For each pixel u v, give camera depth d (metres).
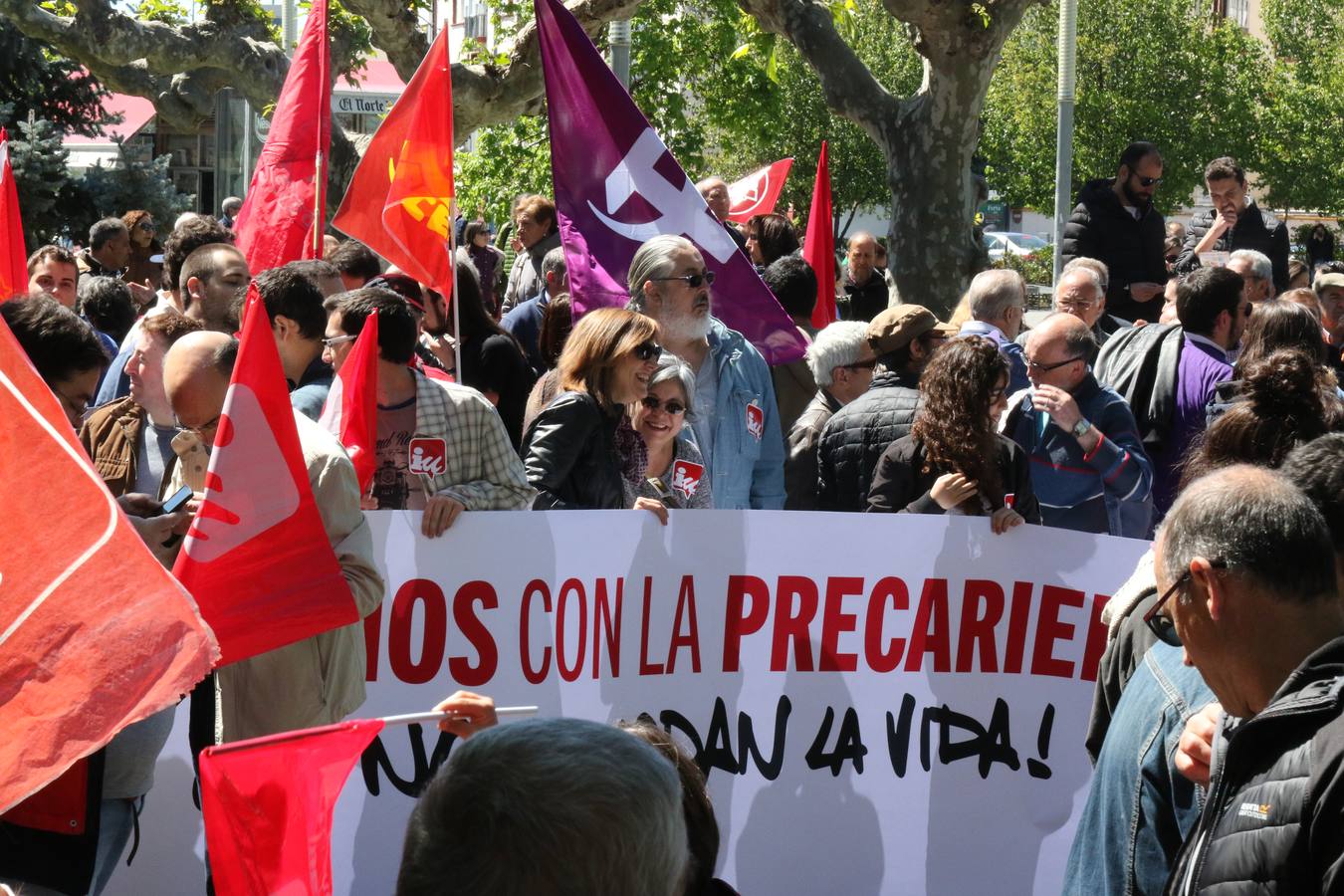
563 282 9.13
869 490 5.54
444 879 1.84
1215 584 2.57
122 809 4.06
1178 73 35.25
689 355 5.90
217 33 14.11
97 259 11.60
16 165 21.94
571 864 1.82
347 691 4.15
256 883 2.96
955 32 11.99
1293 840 2.34
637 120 6.43
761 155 38.12
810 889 4.93
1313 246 17.39
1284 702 2.42
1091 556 5.03
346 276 7.51
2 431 2.48
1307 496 2.79
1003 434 6.03
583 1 12.60
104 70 14.53
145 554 2.48
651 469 5.29
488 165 19.14
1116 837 3.18
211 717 4.13
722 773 4.90
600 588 4.79
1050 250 39.25
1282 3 40.62
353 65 14.99
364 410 4.69
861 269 11.41
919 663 4.99
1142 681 3.24
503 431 5.09
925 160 12.42
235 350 4.11
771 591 4.92
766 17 13.05
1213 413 5.65
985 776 5.02
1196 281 6.87
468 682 4.70
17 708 2.41
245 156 19.97
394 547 4.64
